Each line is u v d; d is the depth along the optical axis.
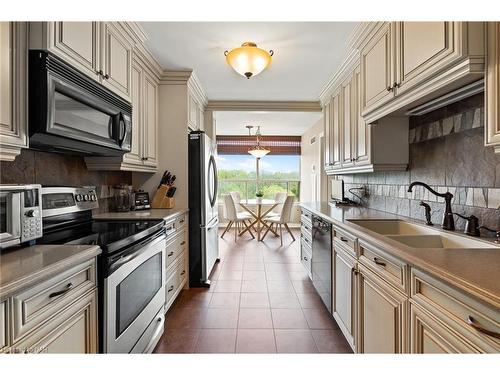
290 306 2.53
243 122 5.72
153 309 1.84
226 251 4.48
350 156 2.76
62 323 1.01
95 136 1.62
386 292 1.30
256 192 7.19
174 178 3.03
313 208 2.90
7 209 1.07
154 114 2.90
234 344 1.94
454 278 0.82
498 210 1.38
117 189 2.69
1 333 0.78
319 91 3.74
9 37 1.11
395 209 2.40
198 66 2.94
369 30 1.98
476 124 1.52
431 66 1.31
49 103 1.23
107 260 1.26
